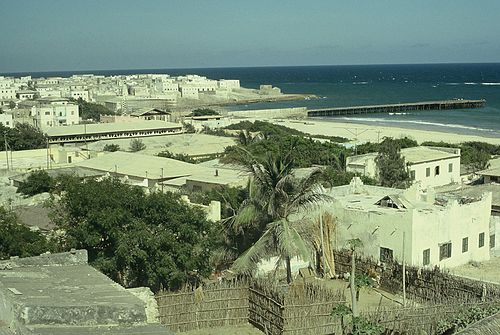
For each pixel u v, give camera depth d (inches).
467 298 1151.6
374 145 3467.0
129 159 2807.6
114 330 604.4
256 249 1264.8
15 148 3912.4
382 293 1339.8
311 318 1060.5
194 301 1111.6
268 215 1325.0
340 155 2913.4
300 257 1462.8
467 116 7529.5
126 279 1190.3
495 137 5201.8
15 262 798.5
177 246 1170.0
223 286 1160.2
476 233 1600.6
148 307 1032.8
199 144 3750.0
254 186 1317.7
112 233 1132.5
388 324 1036.5
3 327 602.5
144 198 1210.6
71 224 1206.3
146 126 4591.5
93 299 647.8
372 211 1505.9
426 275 1277.1
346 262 1461.6
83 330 593.9
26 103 7111.2
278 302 1079.6
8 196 2162.9
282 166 1312.7
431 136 5027.1
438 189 2519.7
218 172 2479.1
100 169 2669.8
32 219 1596.9
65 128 4365.2
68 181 1583.4
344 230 1536.7
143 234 1144.2
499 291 1157.7
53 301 621.0
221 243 1355.8
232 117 7406.5
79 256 840.9
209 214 1615.4
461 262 1561.3
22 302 605.3
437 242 1478.8
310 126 6151.6
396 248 1437.0
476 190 2086.6
